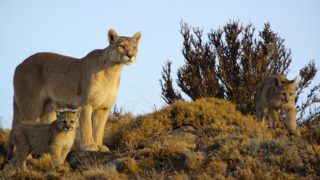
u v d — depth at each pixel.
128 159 30.83
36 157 34.62
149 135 34.66
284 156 29.72
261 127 34.81
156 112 36.41
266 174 28.33
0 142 36.00
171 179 28.62
